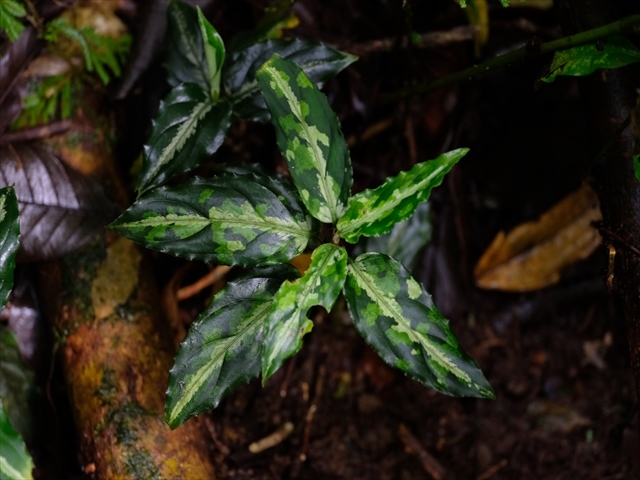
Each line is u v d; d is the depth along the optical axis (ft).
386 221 1.03
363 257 1.03
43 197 1.26
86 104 1.38
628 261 1.12
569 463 1.61
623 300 1.13
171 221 1.02
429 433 1.62
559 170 1.62
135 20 1.42
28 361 1.34
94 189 1.31
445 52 1.58
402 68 1.56
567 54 1.10
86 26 1.38
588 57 1.09
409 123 1.61
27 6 1.30
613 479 1.58
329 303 0.99
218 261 1.02
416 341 1.00
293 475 1.51
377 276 1.02
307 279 0.97
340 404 1.60
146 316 1.29
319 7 1.48
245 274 1.05
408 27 1.42
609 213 1.16
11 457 1.03
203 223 1.02
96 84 1.40
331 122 1.03
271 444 1.51
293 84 1.02
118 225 1.01
